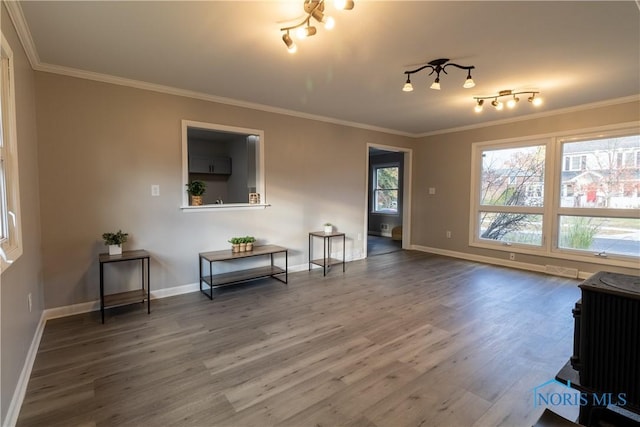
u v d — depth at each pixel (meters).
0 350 1.59
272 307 3.49
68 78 3.19
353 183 5.75
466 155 5.96
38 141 3.05
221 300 3.71
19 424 1.75
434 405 1.92
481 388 2.08
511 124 5.33
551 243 4.95
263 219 4.64
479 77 3.45
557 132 4.83
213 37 2.55
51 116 3.12
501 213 5.57
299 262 5.07
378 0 2.05
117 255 3.29
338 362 2.39
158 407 1.90
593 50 2.79
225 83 3.62
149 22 2.32
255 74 3.34
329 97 4.16
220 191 7.65
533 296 3.86
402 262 5.69
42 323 2.96
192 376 2.21
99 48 2.73
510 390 2.07
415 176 6.85
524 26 2.39
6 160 2.02
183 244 3.95
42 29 2.40
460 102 4.39
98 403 1.93
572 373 1.33
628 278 1.25
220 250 4.23
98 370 2.28
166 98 3.75
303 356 2.47
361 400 1.96
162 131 3.74
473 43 2.67
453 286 4.26
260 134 4.54
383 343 2.68
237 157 7.20
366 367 2.32
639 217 4.20
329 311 3.38
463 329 2.95
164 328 2.97
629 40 2.61
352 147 5.69
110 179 3.45
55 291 3.19
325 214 5.36
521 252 5.28
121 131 3.49
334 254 5.54
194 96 3.94
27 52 2.66
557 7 2.14
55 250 3.18
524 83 3.64
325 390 2.06
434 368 2.31
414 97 4.15
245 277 4.10
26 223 2.44
